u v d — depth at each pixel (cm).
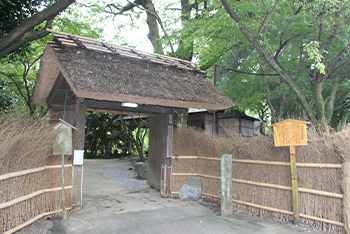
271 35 762
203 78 657
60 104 674
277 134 425
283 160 438
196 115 1238
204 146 607
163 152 614
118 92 432
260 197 463
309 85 905
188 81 593
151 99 477
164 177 594
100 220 414
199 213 478
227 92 1001
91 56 491
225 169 475
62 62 437
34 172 376
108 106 547
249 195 481
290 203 422
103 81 438
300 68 730
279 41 749
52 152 418
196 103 526
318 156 390
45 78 557
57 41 478
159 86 508
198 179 604
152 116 718
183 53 846
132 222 411
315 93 602
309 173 401
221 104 550
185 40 766
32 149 360
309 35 686
